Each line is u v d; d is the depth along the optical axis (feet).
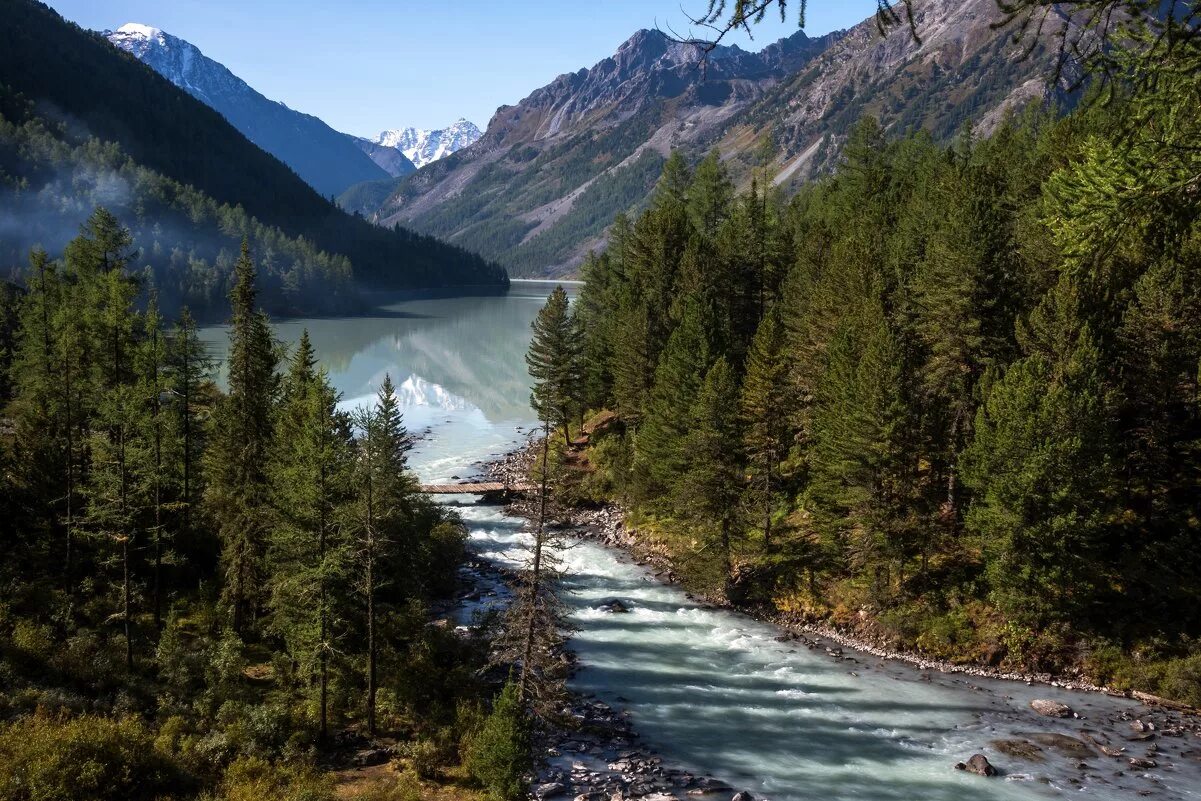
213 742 95.96
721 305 245.24
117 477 117.91
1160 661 127.65
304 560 109.60
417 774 98.48
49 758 81.41
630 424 245.45
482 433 320.50
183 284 638.12
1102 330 138.92
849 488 152.76
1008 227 189.06
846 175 336.08
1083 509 134.62
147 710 104.68
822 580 160.97
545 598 104.53
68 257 202.90
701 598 167.94
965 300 151.74
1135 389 143.33
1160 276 137.90
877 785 101.76
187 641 128.67
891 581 152.66
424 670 124.98
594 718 118.32
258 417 148.87
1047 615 136.05
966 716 120.06
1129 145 31.68
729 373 171.83
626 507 217.77
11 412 187.01
